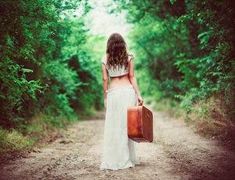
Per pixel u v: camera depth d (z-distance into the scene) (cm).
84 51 1411
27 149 631
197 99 1001
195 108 970
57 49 943
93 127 1136
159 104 2019
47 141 760
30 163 524
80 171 476
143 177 434
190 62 1155
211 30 833
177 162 507
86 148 674
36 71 848
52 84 1056
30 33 677
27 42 679
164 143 687
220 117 780
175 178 424
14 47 662
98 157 574
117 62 499
